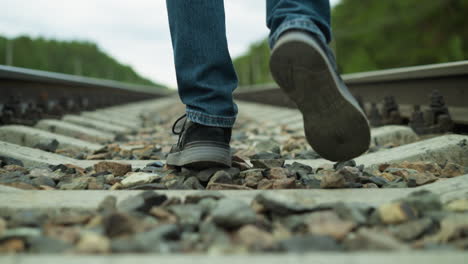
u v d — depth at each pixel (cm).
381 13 2842
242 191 149
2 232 103
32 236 100
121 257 83
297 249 92
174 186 165
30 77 520
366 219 116
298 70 142
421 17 2627
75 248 93
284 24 145
